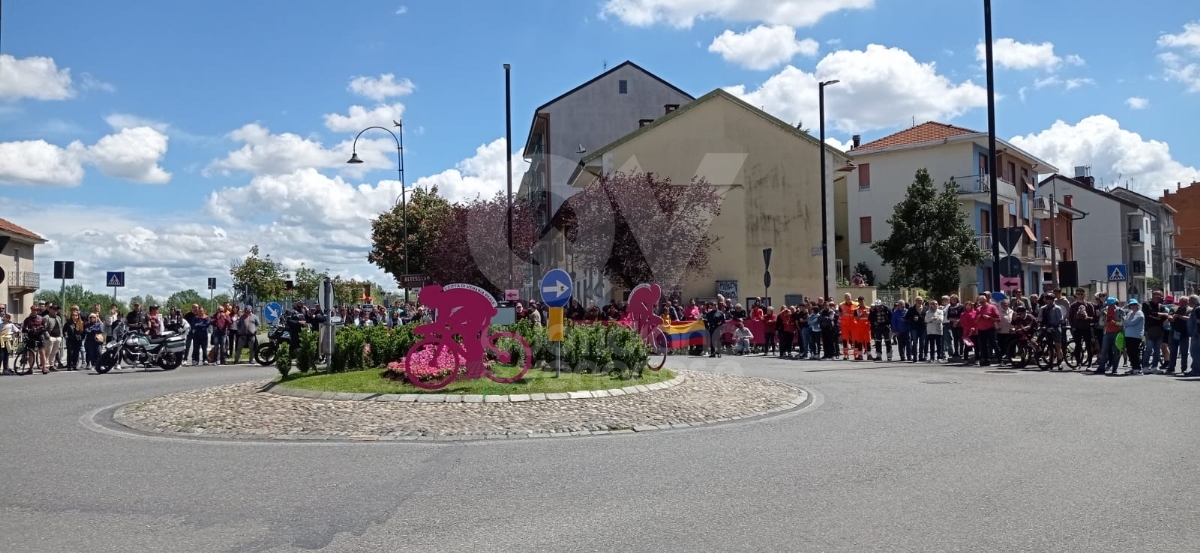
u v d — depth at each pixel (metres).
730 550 5.05
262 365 21.88
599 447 8.70
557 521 5.75
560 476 7.22
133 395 13.98
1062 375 16.11
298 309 21.81
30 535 5.46
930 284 38.50
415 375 11.99
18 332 20.72
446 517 5.88
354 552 5.08
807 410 11.33
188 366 21.72
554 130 48.38
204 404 11.41
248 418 10.28
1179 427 9.41
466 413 10.49
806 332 22.33
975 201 43.91
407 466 7.70
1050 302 17.66
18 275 49.09
